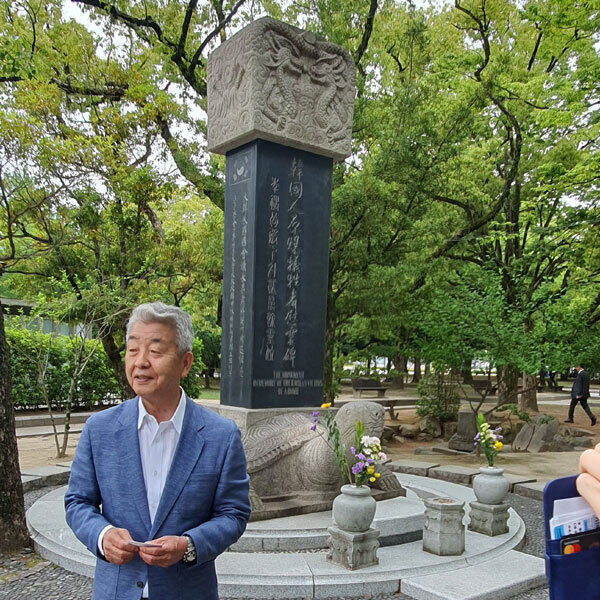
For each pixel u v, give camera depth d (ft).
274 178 20.45
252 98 19.69
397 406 62.03
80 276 36.70
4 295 50.85
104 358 46.55
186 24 35.42
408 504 18.02
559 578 4.49
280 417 19.26
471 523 17.76
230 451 6.48
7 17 35.91
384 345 43.78
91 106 36.06
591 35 38.63
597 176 33.88
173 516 6.08
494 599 12.92
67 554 14.69
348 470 16.67
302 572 13.39
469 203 47.44
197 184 35.17
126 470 6.25
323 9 32.40
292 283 20.62
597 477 4.47
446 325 33.53
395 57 42.83
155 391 6.31
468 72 44.70
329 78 21.42
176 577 6.02
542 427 36.24
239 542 14.92
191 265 37.22
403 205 31.30
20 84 30.42
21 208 31.07
